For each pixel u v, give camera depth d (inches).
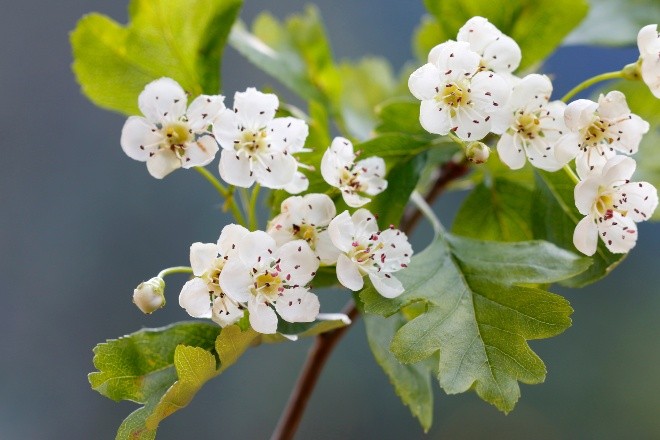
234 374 23.9
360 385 24.1
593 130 11.7
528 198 13.2
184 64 13.1
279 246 11.7
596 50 21.3
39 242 23.9
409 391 12.8
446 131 11.6
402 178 12.6
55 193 24.1
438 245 12.3
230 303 11.6
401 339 11.7
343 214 11.6
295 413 13.4
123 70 13.1
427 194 14.0
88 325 23.6
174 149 11.7
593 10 14.6
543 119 11.8
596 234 11.7
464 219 13.3
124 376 11.9
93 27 13.0
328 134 13.7
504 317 11.8
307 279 11.6
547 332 11.7
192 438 23.6
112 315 23.7
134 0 12.9
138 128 11.7
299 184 11.8
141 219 24.0
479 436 23.9
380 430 24.0
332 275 12.4
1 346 23.4
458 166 13.9
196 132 11.7
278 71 14.4
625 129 11.7
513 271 12.0
